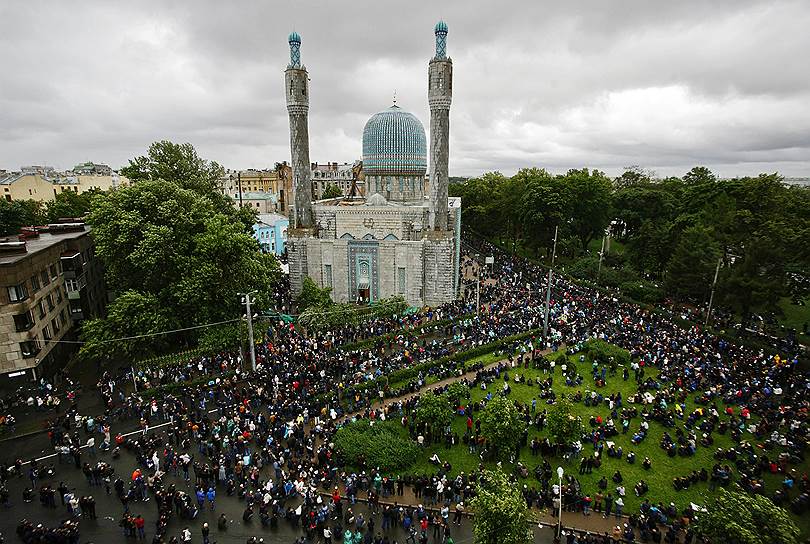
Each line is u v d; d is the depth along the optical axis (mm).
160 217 51719
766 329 58344
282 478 31938
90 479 32125
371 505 30469
